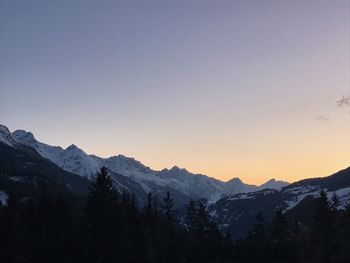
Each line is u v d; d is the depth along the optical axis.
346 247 101.25
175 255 107.19
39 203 91.75
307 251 112.25
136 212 102.56
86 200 79.00
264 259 114.31
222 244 119.00
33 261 79.81
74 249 80.00
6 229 76.94
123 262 78.50
